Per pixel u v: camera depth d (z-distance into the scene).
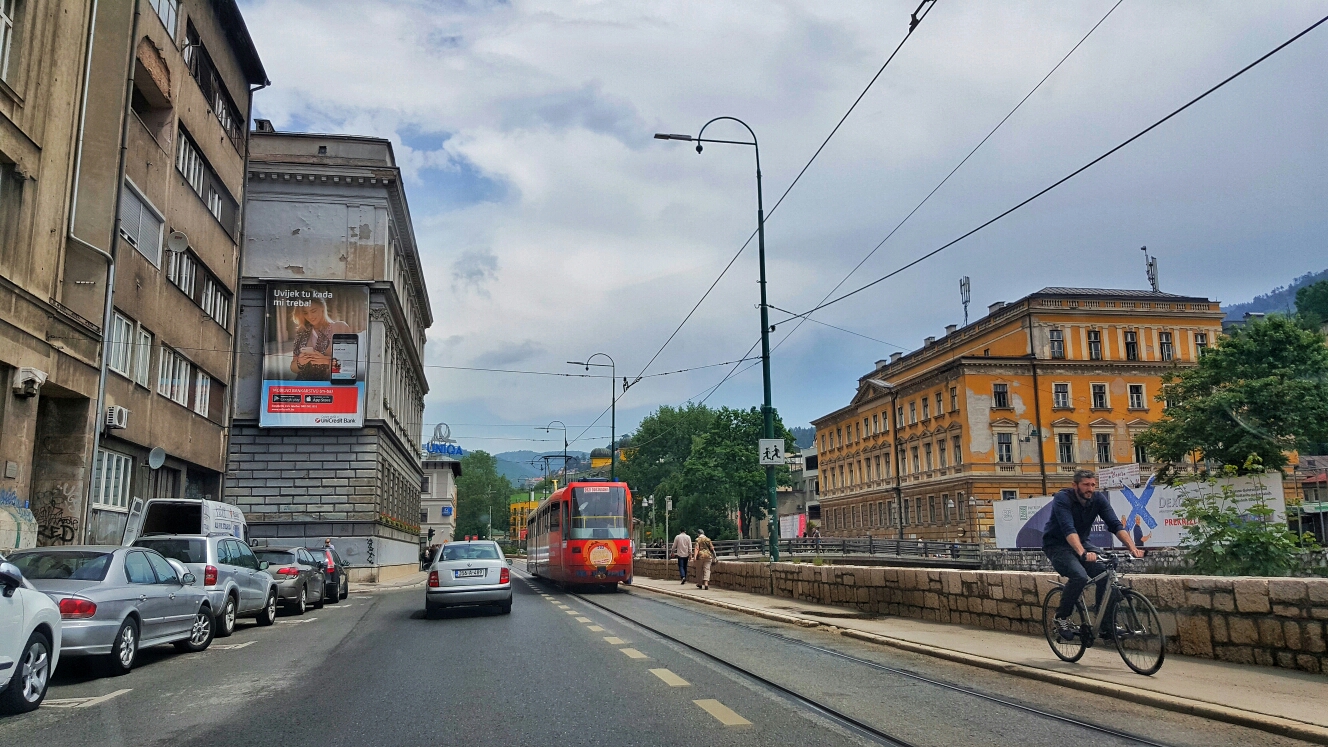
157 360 23.73
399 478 50.34
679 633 13.51
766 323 23.11
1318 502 46.81
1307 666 8.10
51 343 17.50
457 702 7.85
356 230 40.44
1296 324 44.88
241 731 6.82
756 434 89.06
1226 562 11.41
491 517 143.75
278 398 37.75
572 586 30.02
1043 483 61.44
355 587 35.72
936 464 66.88
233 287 31.02
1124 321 64.31
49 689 9.21
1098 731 6.43
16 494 16.36
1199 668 8.53
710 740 6.27
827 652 11.04
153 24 22.48
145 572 11.25
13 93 16.58
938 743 6.09
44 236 17.81
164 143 23.97
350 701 8.02
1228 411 42.72
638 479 110.12
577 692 8.26
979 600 12.58
